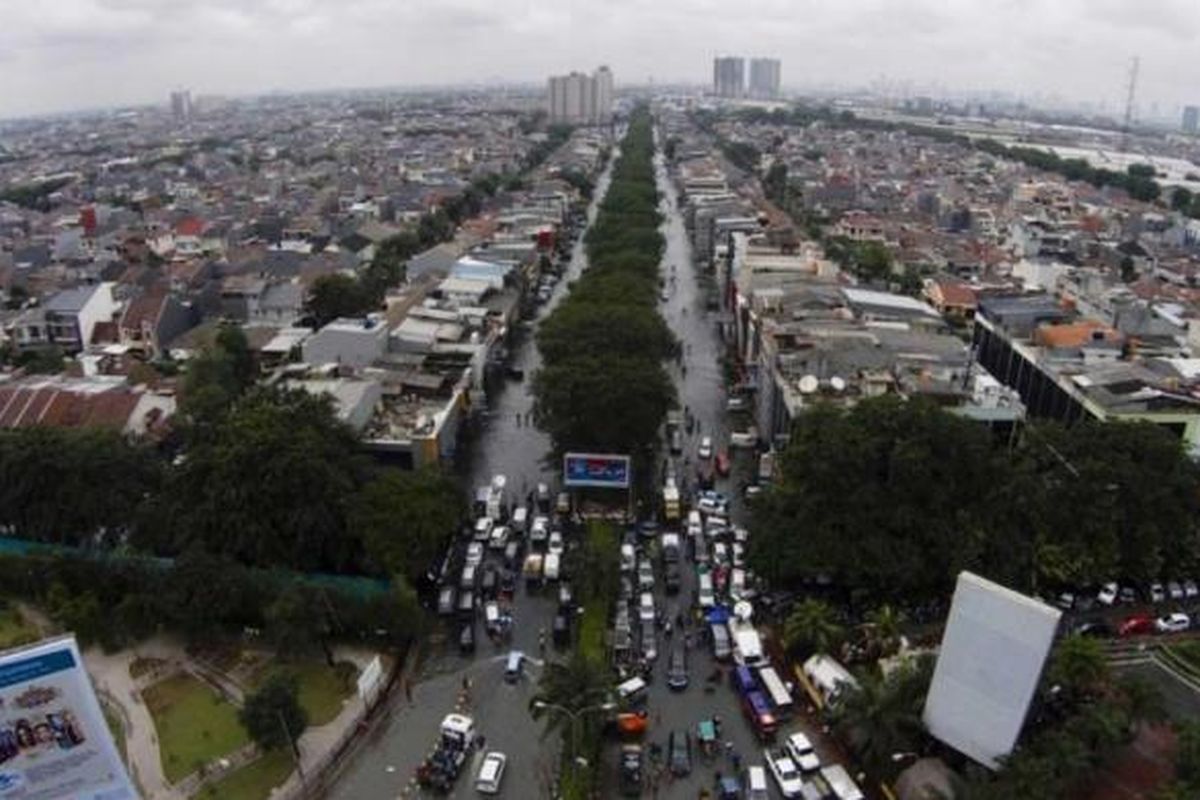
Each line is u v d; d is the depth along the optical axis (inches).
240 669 3629.4
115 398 5251.0
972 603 2923.2
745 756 3223.4
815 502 3922.2
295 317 7490.2
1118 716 2888.8
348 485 4079.7
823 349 5285.4
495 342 6840.6
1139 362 5551.2
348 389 5017.2
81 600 3789.4
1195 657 3472.0
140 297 7303.2
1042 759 2770.7
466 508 4601.4
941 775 2962.6
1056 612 2746.1
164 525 4057.6
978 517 3966.5
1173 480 4015.8
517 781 3127.5
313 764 3166.8
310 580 3814.0
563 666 3228.3
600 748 3216.0
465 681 3612.2
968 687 2970.0
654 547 4490.7
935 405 4227.4
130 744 3250.5
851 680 3361.2
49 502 4126.5
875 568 3809.1
